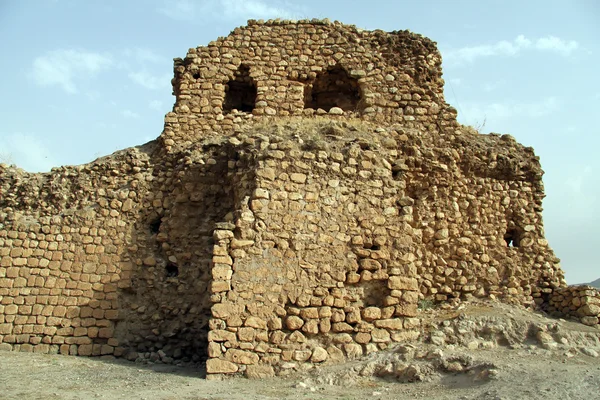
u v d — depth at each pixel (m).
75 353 13.06
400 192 13.12
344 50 16.77
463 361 10.38
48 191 14.63
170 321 13.24
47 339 13.16
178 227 13.98
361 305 11.94
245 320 11.21
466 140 15.61
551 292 14.23
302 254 11.95
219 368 10.79
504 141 15.95
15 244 13.73
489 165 15.12
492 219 14.74
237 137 14.42
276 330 11.30
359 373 10.57
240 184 12.73
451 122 16.08
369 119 16.12
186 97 16.09
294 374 10.88
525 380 9.27
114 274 13.68
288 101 16.44
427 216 14.43
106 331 13.23
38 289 13.48
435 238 14.32
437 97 16.41
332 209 12.45
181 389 9.65
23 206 14.52
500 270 14.38
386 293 12.11
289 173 12.45
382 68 16.62
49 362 11.82
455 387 9.63
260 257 11.70
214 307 11.16
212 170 14.30
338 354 11.37
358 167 12.95
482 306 13.41
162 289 13.50
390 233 12.60
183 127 15.82
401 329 11.88
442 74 16.70
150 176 14.73
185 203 14.13
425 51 16.81
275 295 11.53
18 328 13.21
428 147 15.18
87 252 13.80
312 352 11.22
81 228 13.97
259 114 16.22
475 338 11.70
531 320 12.24
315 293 11.72
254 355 11.04
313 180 12.53
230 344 11.00
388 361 10.77
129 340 13.18
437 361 10.48
